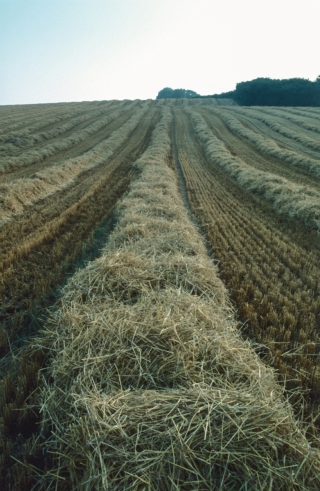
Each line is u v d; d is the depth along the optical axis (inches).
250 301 218.7
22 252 284.5
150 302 168.9
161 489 90.0
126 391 117.3
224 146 1122.0
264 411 105.7
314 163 791.7
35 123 1502.2
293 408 131.5
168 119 1784.0
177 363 130.7
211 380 125.5
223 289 212.5
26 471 104.4
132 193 479.5
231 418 102.0
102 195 543.5
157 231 307.3
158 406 107.9
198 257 250.8
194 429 101.1
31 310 200.4
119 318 156.2
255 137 1266.0
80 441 103.3
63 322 164.4
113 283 195.8
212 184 663.1
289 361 160.2
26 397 135.0
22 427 123.1
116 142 1160.2
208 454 95.7
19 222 383.6
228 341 146.5
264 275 257.3
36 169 731.4
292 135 1309.1
